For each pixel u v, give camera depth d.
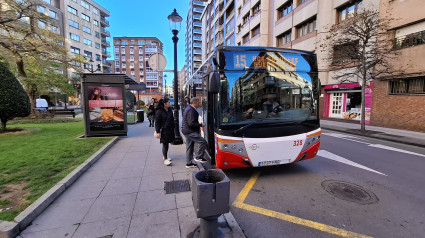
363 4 12.97
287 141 3.99
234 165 3.89
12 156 5.25
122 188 3.72
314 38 16.52
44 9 37.03
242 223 2.81
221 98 3.91
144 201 3.26
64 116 19.05
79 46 45.41
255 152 3.86
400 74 10.77
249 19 27.53
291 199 3.46
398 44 11.28
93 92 8.05
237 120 3.93
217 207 2.12
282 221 2.85
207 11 51.66
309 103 4.35
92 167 4.83
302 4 17.86
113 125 8.36
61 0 41.22
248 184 4.07
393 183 4.10
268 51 4.19
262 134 3.90
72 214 2.90
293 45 19.12
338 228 2.69
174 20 7.26
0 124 11.27
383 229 2.67
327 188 3.87
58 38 14.63
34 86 17.56
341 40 10.68
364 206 3.23
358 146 7.44
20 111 8.47
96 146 6.53
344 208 3.17
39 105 19.50
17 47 11.81
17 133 8.64
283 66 4.27
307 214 3.02
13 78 8.32
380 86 12.36
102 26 56.09
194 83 7.56
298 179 4.31
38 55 12.91
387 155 6.19
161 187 3.76
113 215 2.88
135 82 13.05
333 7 15.07
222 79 3.95
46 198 3.09
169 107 5.07
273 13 22.89
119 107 8.40
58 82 18.47
